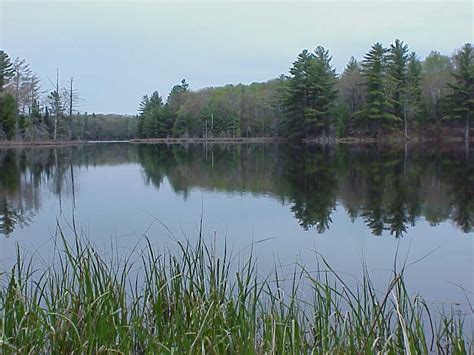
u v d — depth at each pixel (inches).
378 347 119.6
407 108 1603.1
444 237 300.8
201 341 113.7
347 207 411.2
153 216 373.4
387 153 1099.3
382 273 229.5
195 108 2289.6
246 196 480.7
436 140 1562.5
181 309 133.8
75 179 652.1
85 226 337.1
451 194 469.7
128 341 121.0
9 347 114.3
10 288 134.3
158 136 2437.3
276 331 119.5
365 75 1588.3
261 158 1023.6
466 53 1481.3
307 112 1641.2
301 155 1099.3
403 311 124.8
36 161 994.7
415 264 245.1
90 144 2015.3
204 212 390.9
